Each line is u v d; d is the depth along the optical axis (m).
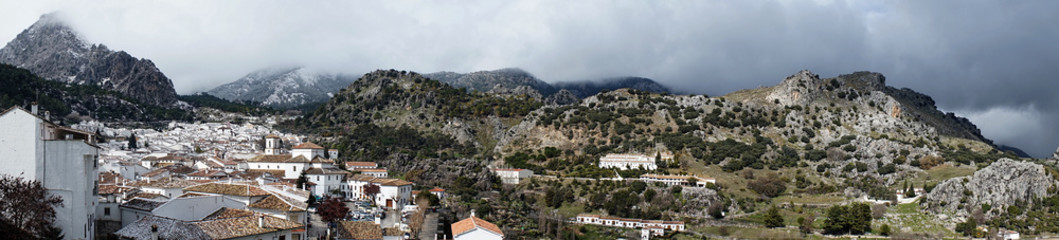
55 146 101.56
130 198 139.25
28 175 99.75
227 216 122.06
